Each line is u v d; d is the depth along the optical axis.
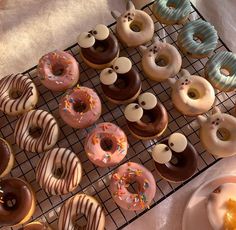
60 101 0.59
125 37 0.61
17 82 0.59
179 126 0.61
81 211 0.53
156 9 0.64
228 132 0.58
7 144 0.56
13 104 0.58
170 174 0.55
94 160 0.55
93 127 0.60
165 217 0.57
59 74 0.62
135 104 0.56
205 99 0.58
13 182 0.54
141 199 0.53
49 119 0.57
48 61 0.60
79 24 0.67
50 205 0.57
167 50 0.61
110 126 0.57
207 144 0.57
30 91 0.58
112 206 0.57
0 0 0.68
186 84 0.59
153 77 0.61
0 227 0.54
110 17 0.68
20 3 0.68
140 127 0.56
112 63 0.60
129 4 0.64
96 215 0.53
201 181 0.59
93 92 0.58
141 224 0.56
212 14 0.69
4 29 0.66
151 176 0.55
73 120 0.57
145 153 0.59
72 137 0.60
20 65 0.64
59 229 0.53
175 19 0.63
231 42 0.67
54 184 0.54
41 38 0.66
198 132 0.60
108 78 0.57
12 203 0.55
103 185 0.58
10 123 0.60
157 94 0.62
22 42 0.66
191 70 0.64
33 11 0.67
